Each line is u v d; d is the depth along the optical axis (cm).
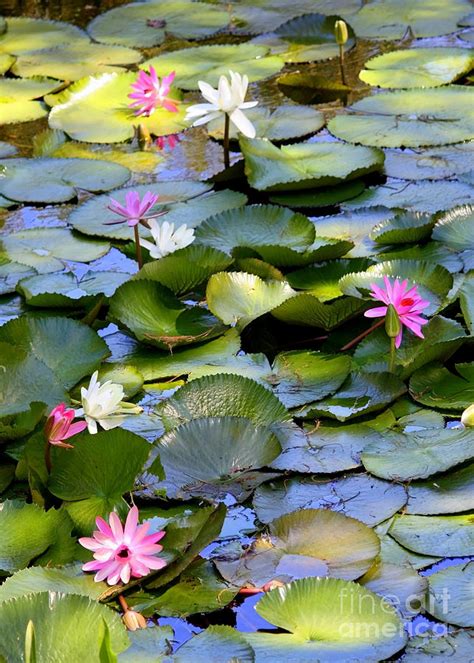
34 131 508
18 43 626
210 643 199
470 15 634
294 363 305
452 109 493
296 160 442
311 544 230
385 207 398
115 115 512
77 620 202
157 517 245
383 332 315
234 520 244
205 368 306
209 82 551
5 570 225
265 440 263
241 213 391
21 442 273
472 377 292
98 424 280
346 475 257
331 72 563
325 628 204
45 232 400
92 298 337
